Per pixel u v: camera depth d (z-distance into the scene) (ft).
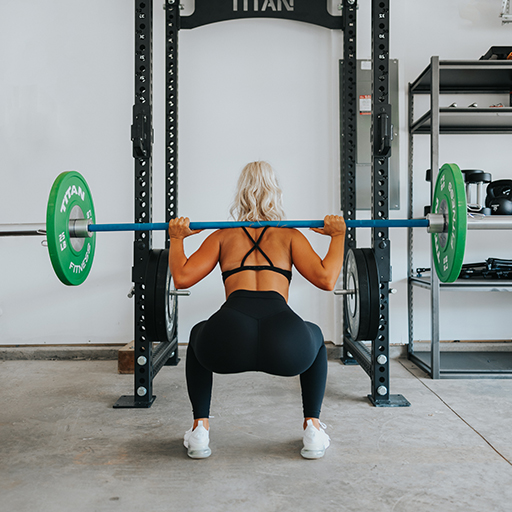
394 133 9.14
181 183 9.23
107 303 9.26
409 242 9.16
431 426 5.59
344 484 4.18
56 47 9.16
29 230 6.08
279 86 9.22
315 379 4.79
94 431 5.49
